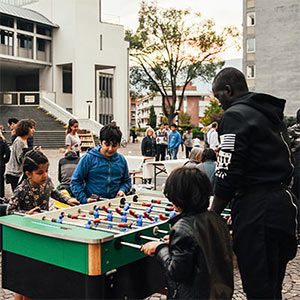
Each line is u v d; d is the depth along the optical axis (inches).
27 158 147.1
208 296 91.1
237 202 109.9
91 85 1453.0
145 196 182.7
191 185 94.1
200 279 91.4
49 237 109.5
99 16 1467.8
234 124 107.0
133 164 455.5
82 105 1433.3
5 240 121.6
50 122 1311.5
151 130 615.8
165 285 124.6
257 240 105.3
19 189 149.0
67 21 1425.9
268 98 110.8
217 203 110.1
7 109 1380.4
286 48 1259.8
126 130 1566.2
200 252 91.1
